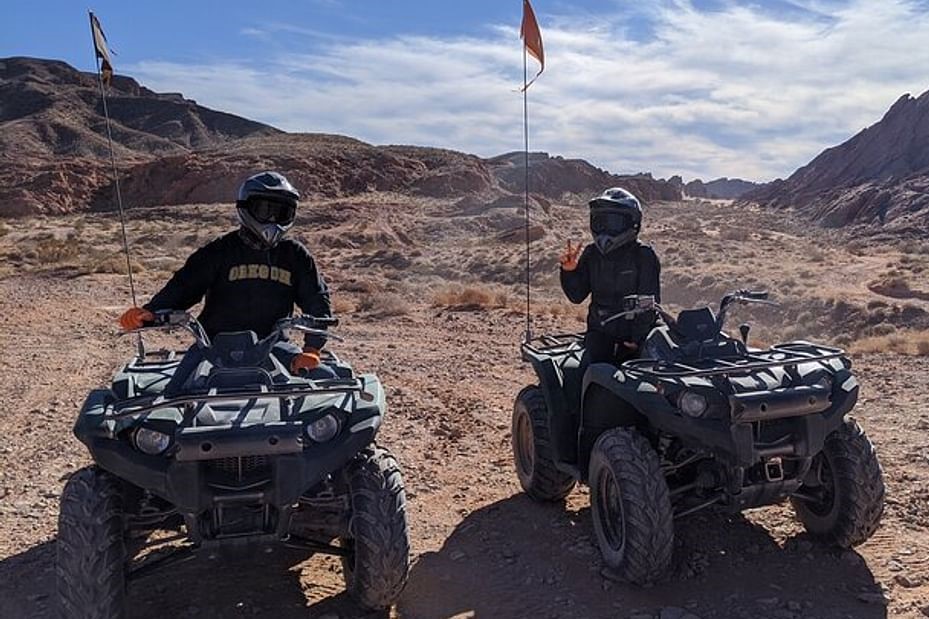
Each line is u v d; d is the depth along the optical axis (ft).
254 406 15.81
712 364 18.78
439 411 34.12
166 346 51.83
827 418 17.67
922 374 40.63
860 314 84.23
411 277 123.65
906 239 255.09
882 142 482.28
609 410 20.21
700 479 18.97
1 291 81.82
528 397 23.34
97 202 339.77
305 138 491.72
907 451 27.07
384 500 16.14
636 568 17.65
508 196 292.61
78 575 14.71
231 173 343.46
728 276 113.29
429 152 442.09
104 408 16.05
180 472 14.79
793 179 561.02
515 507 23.26
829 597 17.52
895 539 20.17
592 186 501.56
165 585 18.56
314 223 253.85
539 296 100.53
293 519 17.48
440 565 19.69
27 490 25.14
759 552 19.67
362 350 49.80
